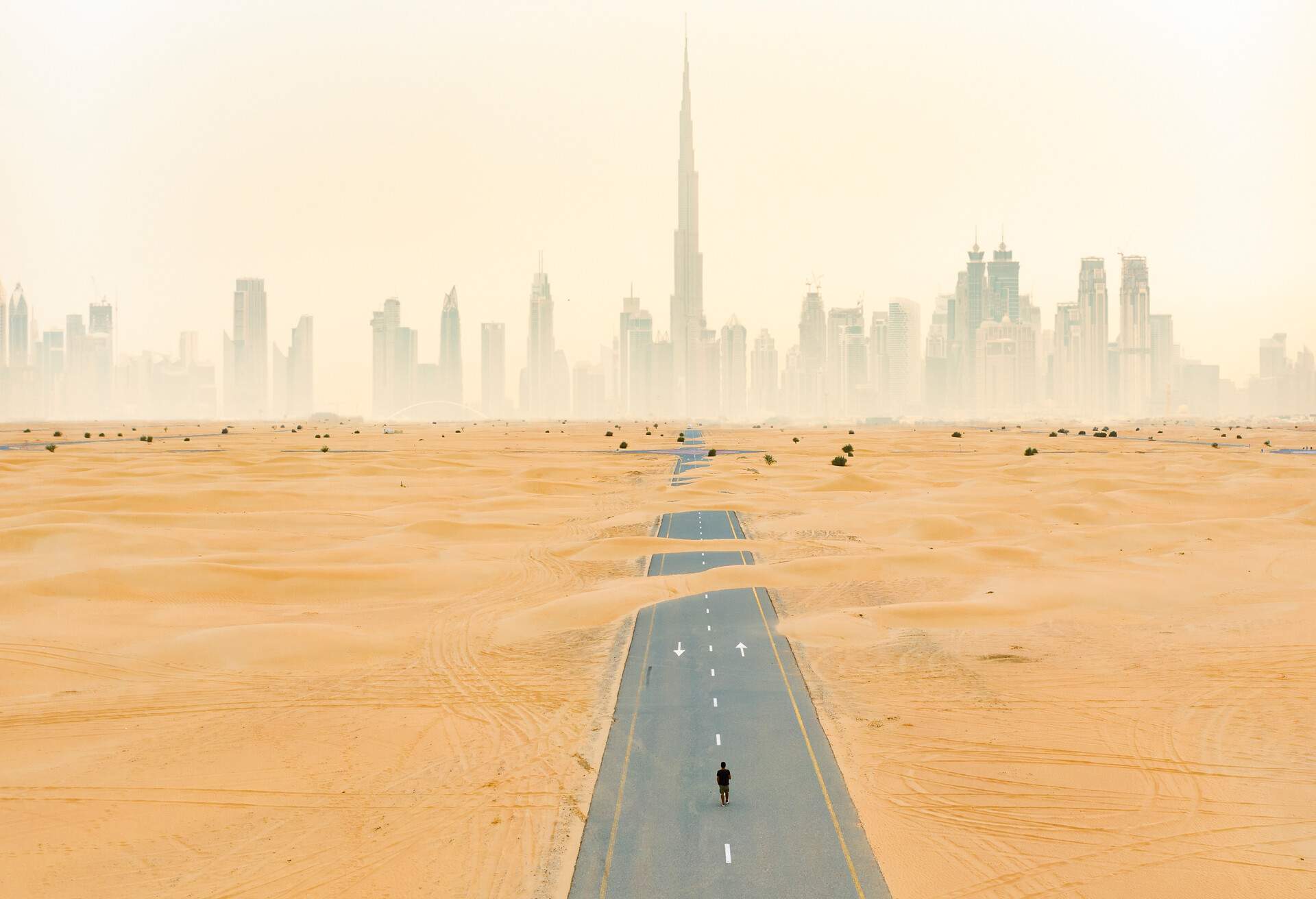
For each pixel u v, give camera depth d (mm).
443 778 34094
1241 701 41875
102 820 31219
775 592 64375
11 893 26750
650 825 30078
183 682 45625
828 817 30484
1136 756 35750
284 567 69562
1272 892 26391
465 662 48969
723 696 42219
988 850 28562
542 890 26344
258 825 30719
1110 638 52656
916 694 42781
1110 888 26547
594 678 45656
